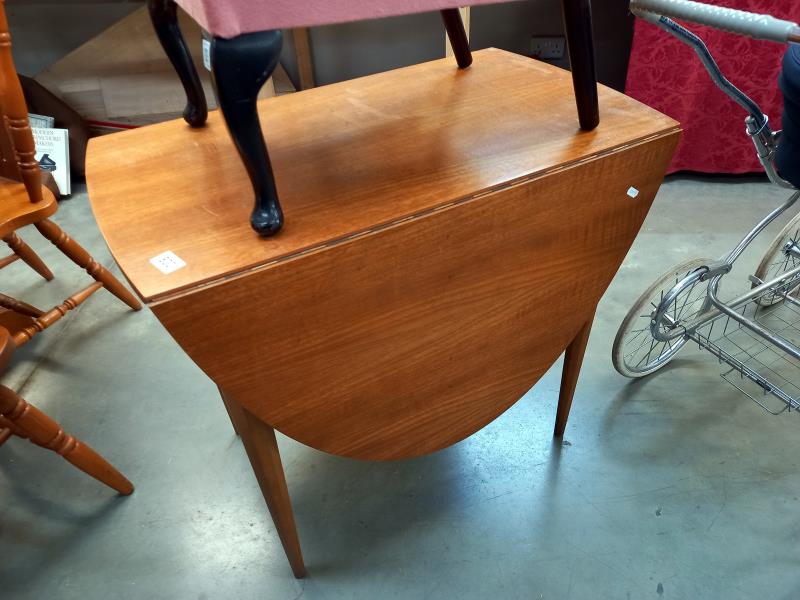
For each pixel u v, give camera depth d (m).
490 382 0.96
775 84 1.87
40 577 1.05
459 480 1.19
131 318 1.65
